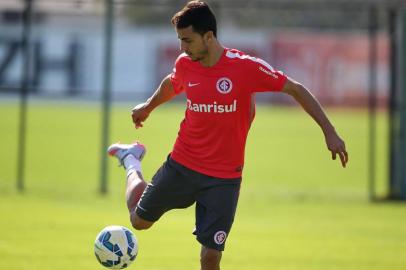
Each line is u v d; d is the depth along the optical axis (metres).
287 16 138.38
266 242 40.03
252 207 52.62
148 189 25.19
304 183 67.94
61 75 108.75
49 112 128.50
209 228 24.20
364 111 135.62
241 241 40.06
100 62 110.19
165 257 35.25
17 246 36.28
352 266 34.50
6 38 84.00
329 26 136.38
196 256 35.72
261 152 91.06
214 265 24.39
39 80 107.38
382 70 134.50
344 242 40.59
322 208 53.06
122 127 107.81
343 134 108.38
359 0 92.38
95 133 101.75
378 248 39.12
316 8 61.34
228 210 24.14
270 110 146.50
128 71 125.81
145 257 35.12
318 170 77.38
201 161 24.19
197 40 23.19
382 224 46.88
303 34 141.75
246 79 23.47
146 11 149.88
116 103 154.00
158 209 25.17
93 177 66.44
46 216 45.03
